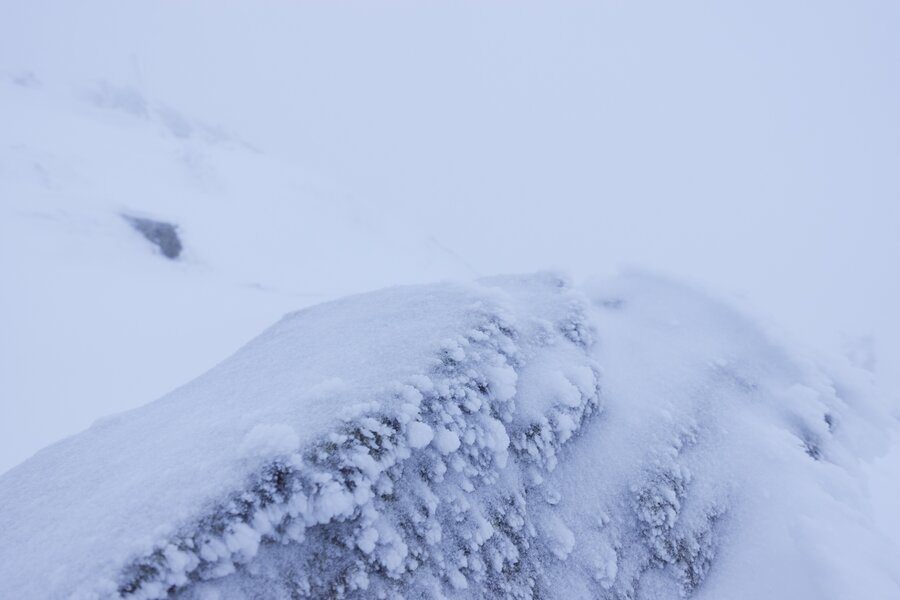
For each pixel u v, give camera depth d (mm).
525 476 3246
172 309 17422
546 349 4078
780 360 5426
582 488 3443
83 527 2326
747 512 3756
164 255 24875
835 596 3066
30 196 23250
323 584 2234
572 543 3137
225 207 36969
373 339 3912
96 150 35125
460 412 3020
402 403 2799
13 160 26594
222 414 3324
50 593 1928
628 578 3227
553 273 5535
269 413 2824
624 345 5059
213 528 2066
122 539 2053
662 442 3916
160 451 2959
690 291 6328
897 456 9008
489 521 2906
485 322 3818
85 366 12281
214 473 2301
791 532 3539
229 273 27031
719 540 3613
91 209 24078
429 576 2527
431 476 2764
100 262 20562
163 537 2004
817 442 4684
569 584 3014
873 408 5469
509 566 2857
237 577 2076
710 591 3375
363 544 2375
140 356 13375
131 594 1866
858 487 4168
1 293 14766
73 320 14445
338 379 2961
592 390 3787
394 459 2604
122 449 3406
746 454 4117
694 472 3875
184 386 5047
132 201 29125
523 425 3385
